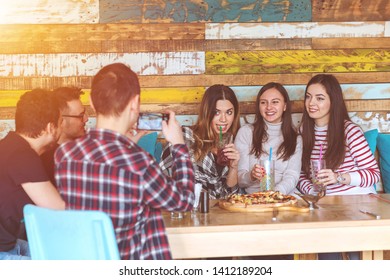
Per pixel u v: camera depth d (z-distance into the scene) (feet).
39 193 7.20
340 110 10.87
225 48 13.21
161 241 5.74
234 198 8.46
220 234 7.09
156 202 5.56
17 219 7.47
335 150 10.77
